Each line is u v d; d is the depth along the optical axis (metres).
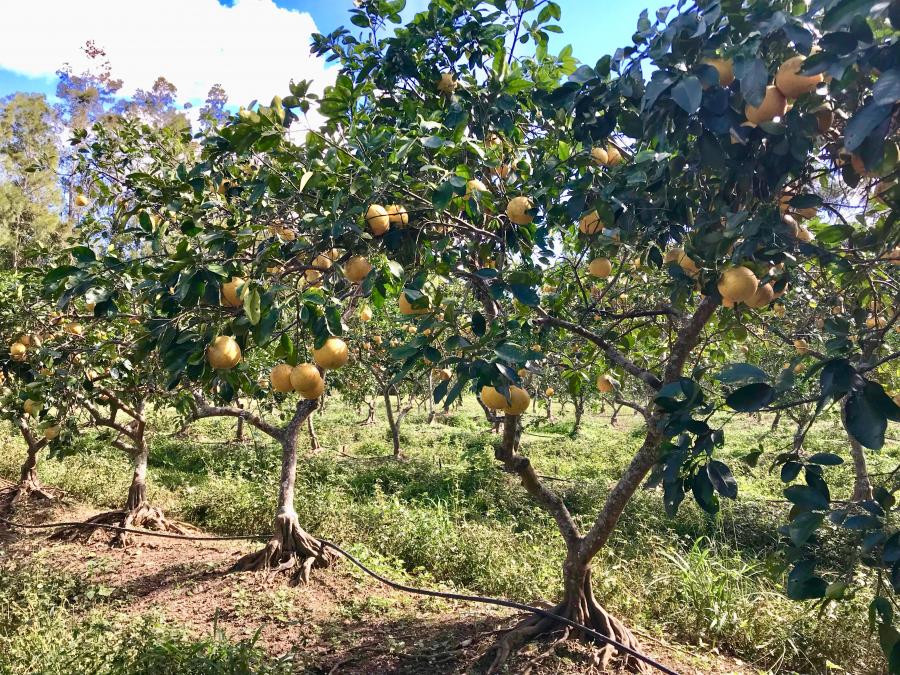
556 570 5.42
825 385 1.52
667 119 1.90
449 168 2.57
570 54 3.18
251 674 3.26
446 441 14.16
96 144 4.93
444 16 3.03
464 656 3.72
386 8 3.22
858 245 2.16
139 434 7.16
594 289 4.23
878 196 1.94
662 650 4.04
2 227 17.62
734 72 1.50
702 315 3.01
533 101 3.09
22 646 3.67
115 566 5.66
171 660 3.34
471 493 9.32
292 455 5.90
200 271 1.93
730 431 16.39
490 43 2.99
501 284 2.37
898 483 1.85
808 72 1.37
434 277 2.57
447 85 3.04
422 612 4.68
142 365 5.22
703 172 2.14
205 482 9.02
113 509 7.77
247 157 2.91
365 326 7.31
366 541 6.57
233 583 5.14
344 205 2.17
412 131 2.31
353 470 10.39
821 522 1.66
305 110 2.19
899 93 1.18
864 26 1.31
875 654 4.04
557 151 2.92
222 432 14.77
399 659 3.80
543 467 11.54
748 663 4.14
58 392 4.48
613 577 4.97
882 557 1.56
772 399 1.62
